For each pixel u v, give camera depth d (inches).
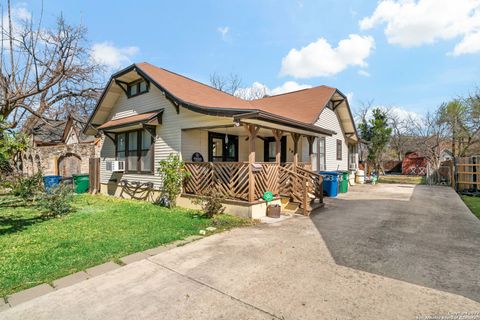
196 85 471.2
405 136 1174.3
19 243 197.6
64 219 276.2
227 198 297.9
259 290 127.1
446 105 850.1
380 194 472.4
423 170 1015.6
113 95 468.4
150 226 243.9
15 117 645.9
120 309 112.0
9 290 128.1
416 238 210.1
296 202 317.7
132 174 430.3
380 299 118.6
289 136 456.1
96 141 523.5
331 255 172.7
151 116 368.5
